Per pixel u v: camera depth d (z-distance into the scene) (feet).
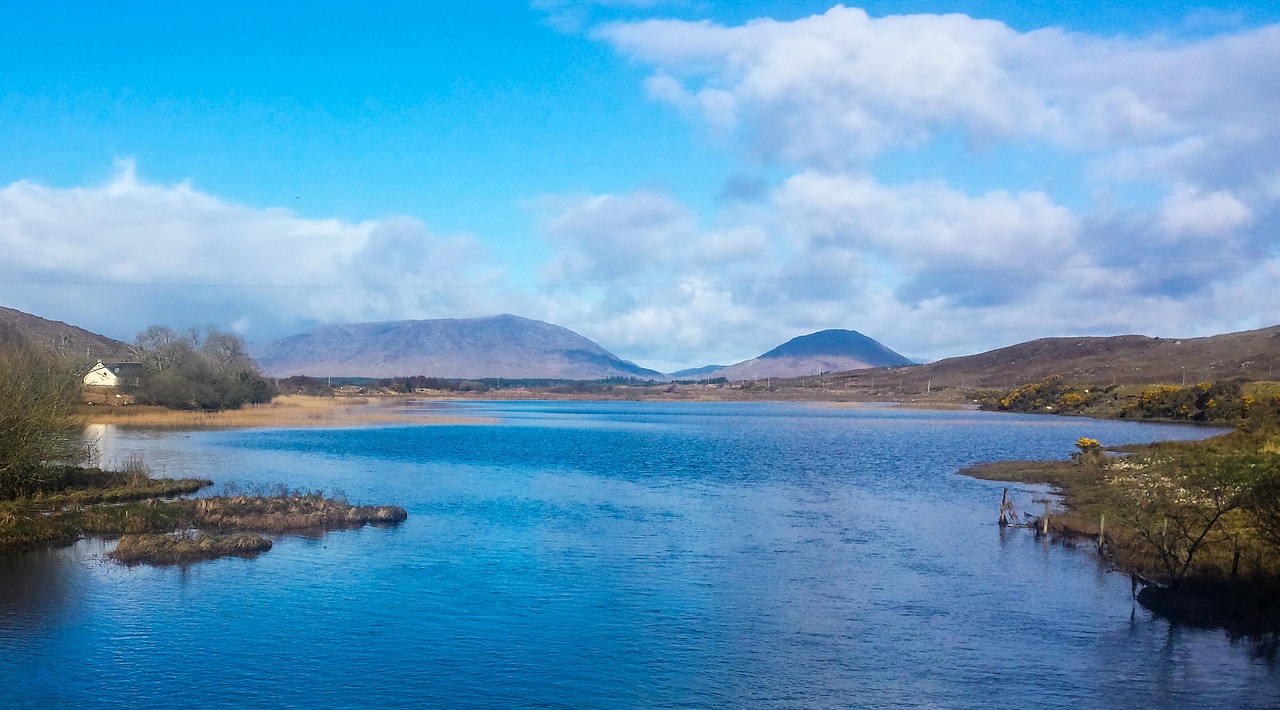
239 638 86.33
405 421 454.81
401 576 110.32
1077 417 636.89
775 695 73.72
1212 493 111.55
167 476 195.21
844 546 132.16
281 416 426.10
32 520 131.23
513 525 147.13
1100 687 75.41
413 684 75.46
